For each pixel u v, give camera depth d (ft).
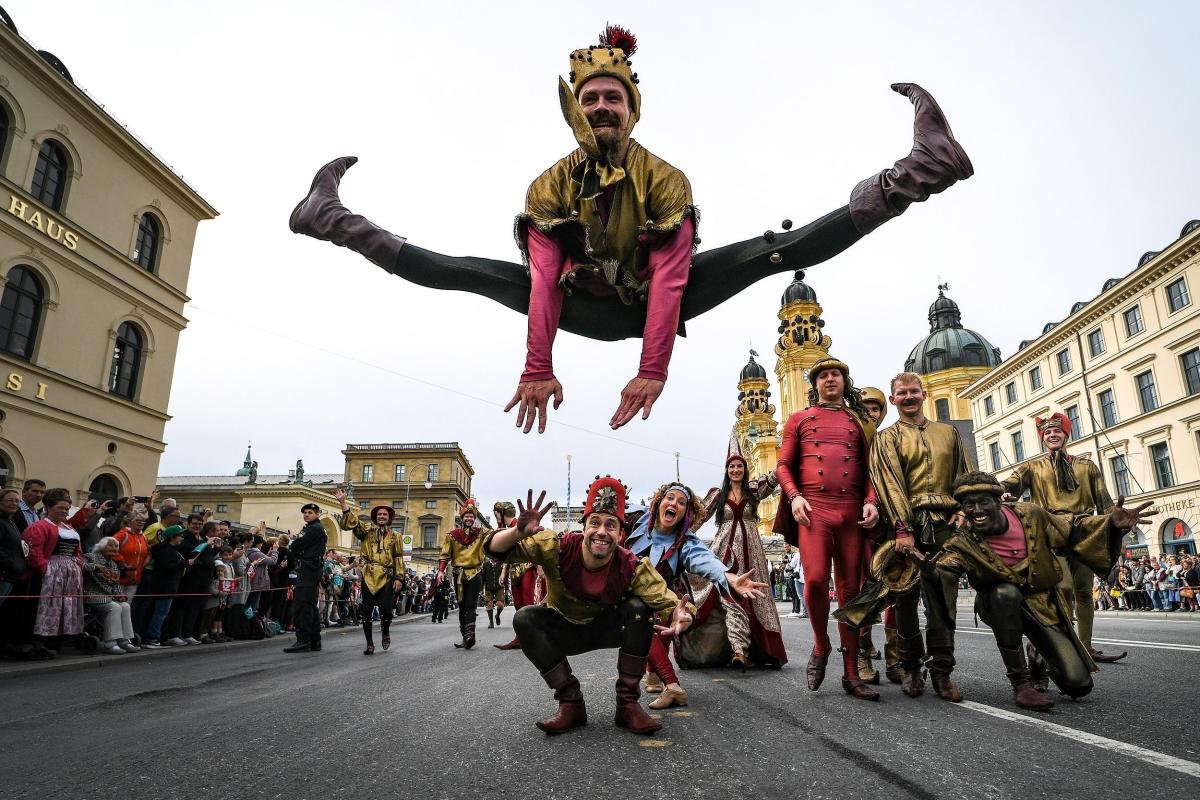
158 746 9.36
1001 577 11.59
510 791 7.00
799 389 192.85
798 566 51.65
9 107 54.90
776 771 7.54
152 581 26.48
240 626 32.17
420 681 16.40
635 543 14.35
